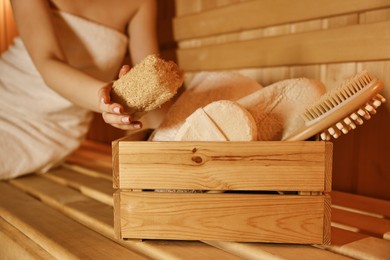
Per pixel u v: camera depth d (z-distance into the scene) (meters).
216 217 0.60
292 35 1.06
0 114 1.17
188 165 0.60
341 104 0.59
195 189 0.60
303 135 0.61
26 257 0.65
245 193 0.60
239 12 1.21
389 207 0.81
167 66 0.63
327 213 0.59
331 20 1.00
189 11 1.42
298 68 1.06
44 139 1.18
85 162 1.34
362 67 0.92
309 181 0.59
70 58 1.12
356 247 0.58
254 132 0.62
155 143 0.60
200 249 0.60
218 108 0.61
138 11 1.22
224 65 1.26
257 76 1.18
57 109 1.19
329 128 0.61
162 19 1.54
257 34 1.19
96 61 1.15
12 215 0.81
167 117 0.77
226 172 0.59
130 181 0.61
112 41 1.16
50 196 0.94
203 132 0.62
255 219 0.60
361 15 0.93
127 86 0.64
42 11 0.97
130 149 0.61
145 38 1.22
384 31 0.86
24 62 1.19
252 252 0.59
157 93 0.63
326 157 0.58
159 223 0.61
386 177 0.89
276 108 0.70
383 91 0.88
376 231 0.66
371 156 0.91
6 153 1.13
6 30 2.19
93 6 1.14
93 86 0.77
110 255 0.59
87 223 0.77
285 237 0.59
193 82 0.86
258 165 0.59
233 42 1.23
